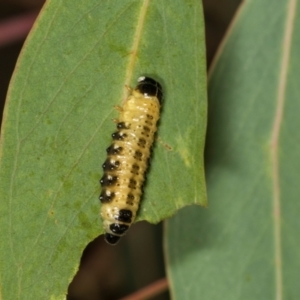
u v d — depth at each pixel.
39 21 0.09
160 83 0.09
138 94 0.09
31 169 0.09
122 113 0.09
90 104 0.09
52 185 0.09
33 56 0.09
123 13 0.09
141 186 0.09
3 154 0.09
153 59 0.09
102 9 0.09
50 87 0.09
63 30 0.09
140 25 0.09
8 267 0.09
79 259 0.09
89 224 0.09
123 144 0.09
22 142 0.09
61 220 0.09
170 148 0.09
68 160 0.09
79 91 0.09
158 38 0.09
